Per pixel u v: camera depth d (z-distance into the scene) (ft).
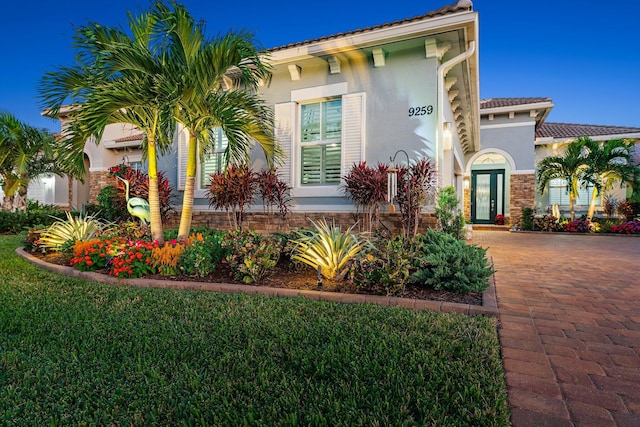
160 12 19.67
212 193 30.17
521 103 57.62
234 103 22.50
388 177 24.76
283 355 9.48
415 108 27.45
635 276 20.76
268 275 18.51
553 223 54.49
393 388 7.82
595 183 52.65
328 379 8.34
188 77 19.65
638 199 53.01
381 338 10.37
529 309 14.14
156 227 23.21
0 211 43.14
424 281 16.22
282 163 29.37
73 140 21.58
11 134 42.11
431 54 26.78
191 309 13.25
